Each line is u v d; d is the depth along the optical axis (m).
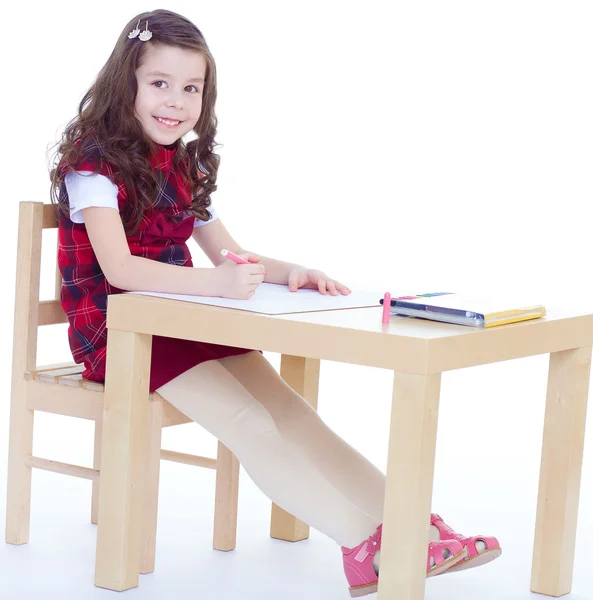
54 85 4.62
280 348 1.76
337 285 2.14
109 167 2.12
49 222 2.24
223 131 4.89
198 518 2.50
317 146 4.94
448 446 3.37
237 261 1.99
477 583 2.15
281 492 1.92
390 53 4.62
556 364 2.08
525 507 2.73
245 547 2.31
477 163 4.73
